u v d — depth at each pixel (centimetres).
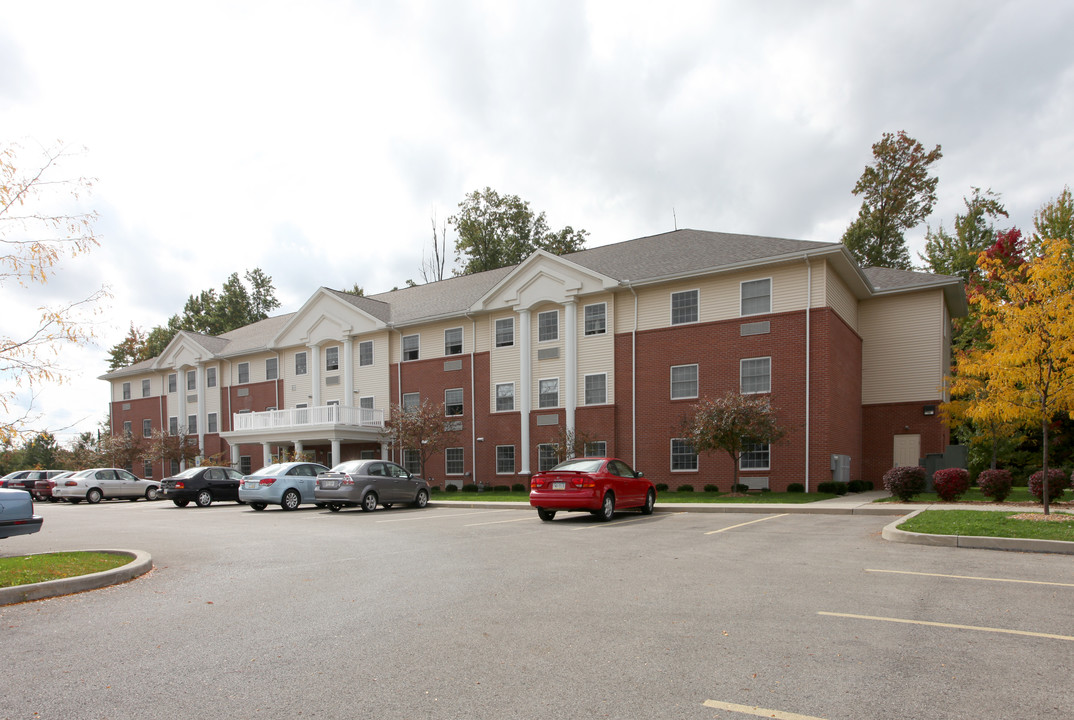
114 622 649
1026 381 1309
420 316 3597
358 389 3809
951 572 841
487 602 718
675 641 565
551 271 3039
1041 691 441
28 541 1307
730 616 644
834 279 2502
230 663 522
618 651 541
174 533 1445
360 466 2036
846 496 2209
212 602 733
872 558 956
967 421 2577
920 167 4647
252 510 2211
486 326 3322
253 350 4291
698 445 2269
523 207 5856
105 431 5547
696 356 2659
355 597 751
